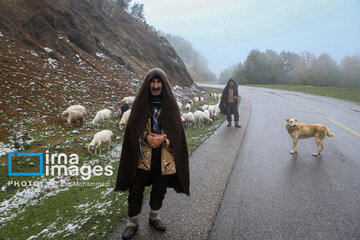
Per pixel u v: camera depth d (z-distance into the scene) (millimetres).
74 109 8883
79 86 12781
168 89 2617
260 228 2906
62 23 17484
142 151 2568
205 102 21000
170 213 3252
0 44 11664
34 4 16375
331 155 5770
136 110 2539
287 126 6031
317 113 12984
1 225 3492
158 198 2764
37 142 6887
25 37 13477
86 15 24000
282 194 3781
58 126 8539
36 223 3381
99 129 8984
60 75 12695
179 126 2631
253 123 10352
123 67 19641
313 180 4316
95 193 4199
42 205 4008
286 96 26000
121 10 33062
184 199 3633
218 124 10195
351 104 17938
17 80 10148
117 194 3916
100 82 14602
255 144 6906
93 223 3031
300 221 3037
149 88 2586
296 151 6066
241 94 29703
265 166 5086
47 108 9500
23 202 4219
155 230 2871
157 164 2652
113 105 12578
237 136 7840
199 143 6957
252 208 3367
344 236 2730
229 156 5742
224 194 3797
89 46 18047
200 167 5008
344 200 3561
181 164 2680
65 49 15414
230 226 2953
